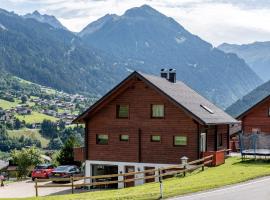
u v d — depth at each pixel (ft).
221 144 174.70
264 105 200.54
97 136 168.14
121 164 163.22
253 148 147.43
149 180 157.79
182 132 154.40
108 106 166.20
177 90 167.63
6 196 137.49
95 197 97.60
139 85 161.58
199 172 131.64
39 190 151.53
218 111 174.50
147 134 160.04
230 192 90.12
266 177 109.70
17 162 266.16
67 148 232.73
